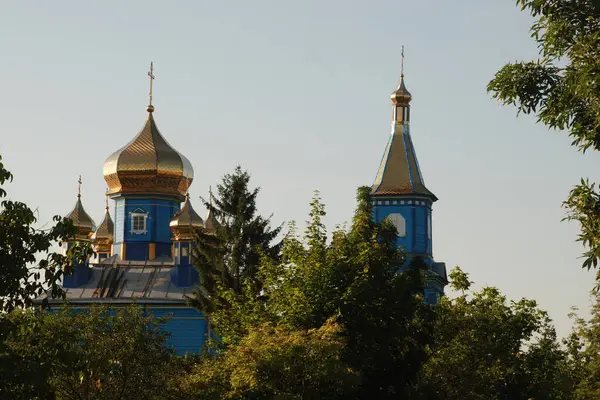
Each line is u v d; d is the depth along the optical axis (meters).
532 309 76.31
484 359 71.44
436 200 131.50
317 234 63.47
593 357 85.69
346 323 58.44
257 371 53.00
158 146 129.38
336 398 54.03
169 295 114.31
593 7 41.56
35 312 43.62
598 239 41.44
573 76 40.94
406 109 131.62
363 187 70.25
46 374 40.91
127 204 128.75
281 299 60.84
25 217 42.16
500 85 43.56
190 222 116.75
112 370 61.38
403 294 61.47
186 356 71.44
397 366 59.94
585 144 42.06
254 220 84.19
